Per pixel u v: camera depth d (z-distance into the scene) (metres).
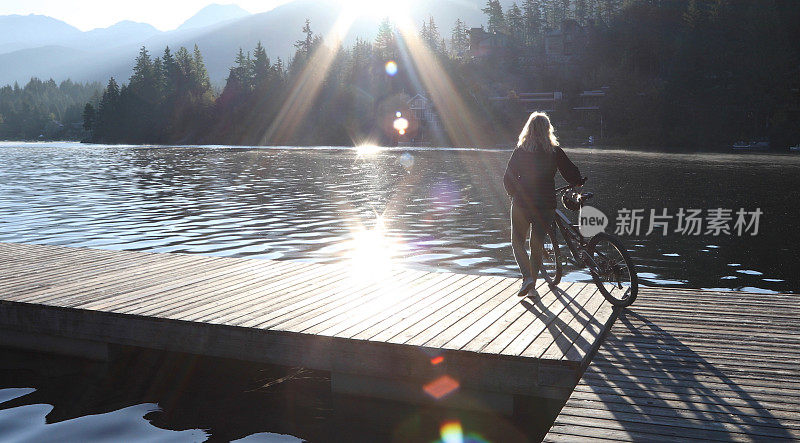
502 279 8.63
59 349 7.37
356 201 23.69
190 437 5.42
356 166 47.53
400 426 5.60
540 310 7.04
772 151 83.88
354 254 13.50
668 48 122.44
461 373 5.66
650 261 13.12
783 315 6.86
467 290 8.01
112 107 173.88
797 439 4.16
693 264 12.78
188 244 14.66
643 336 6.28
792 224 17.92
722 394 4.88
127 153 78.56
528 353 5.55
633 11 140.50
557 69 143.50
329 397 6.28
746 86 99.00
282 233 16.25
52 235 15.97
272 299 7.55
